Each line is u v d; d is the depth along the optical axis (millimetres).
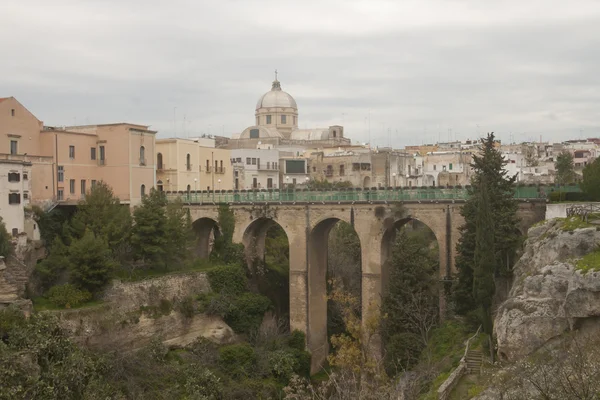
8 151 59969
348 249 80312
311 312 63438
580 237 35000
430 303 54719
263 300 64125
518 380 26562
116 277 53656
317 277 64812
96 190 60031
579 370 22969
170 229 61344
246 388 50281
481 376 35281
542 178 111375
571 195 48188
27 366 32938
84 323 47812
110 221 57969
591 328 30703
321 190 62750
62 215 61750
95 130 70062
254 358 55312
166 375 47188
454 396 34500
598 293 30094
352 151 122875
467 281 49438
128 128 68312
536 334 33094
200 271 61000
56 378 32188
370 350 52562
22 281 48188
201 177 87875
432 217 55406
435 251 77062
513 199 50344
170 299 56531
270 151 109938
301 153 126000
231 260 66312
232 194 68812
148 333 52812
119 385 43344
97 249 51500
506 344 34219
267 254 75750
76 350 36969
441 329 49812
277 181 110375
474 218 49375
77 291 50062
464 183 117812
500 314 37094
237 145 132500
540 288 34531
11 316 40906
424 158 126938
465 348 42344
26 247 54531
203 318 58000
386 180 111438
